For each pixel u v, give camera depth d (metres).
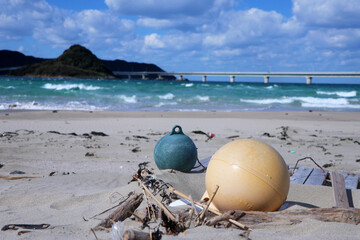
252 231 3.30
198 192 5.76
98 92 38.09
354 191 5.26
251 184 3.83
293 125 17.64
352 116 23.34
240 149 4.03
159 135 13.38
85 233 3.47
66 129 14.46
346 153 10.40
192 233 3.14
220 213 3.60
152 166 8.20
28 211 4.66
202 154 9.79
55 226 3.73
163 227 3.55
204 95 38.38
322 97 42.47
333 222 3.49
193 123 17.44
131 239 2.50
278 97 39.34
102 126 15.64
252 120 19.39
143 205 4.44
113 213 3.73
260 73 147.25
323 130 16.08
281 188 3.92
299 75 134.50
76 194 5.54
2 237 3.42
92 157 9.20
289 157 9.55
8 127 14.45
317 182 5.83
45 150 9.87
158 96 35.41
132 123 16.89
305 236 3.22
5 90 36.53
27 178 6.80
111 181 6.81
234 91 45.75
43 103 27.47
